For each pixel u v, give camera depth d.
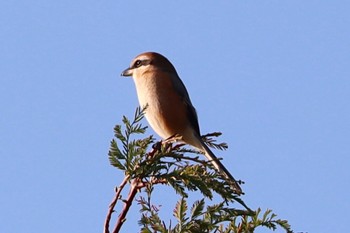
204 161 7.75
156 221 7.34
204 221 7.40
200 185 7.24
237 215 7.49
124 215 7.16
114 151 7.24
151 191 7.45
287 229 7.68
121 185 7.23
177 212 7.36
